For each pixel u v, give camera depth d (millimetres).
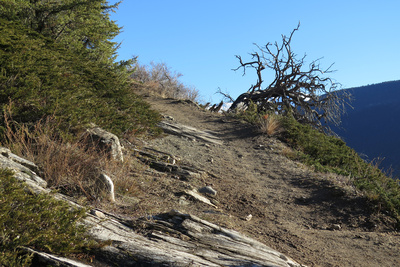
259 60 30625
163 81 33625
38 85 7438
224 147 13852
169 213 4758
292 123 17031
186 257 3400
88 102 8953
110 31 15016
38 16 12398
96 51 14555
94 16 13789
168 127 14562
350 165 12875
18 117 6730
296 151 13898
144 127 11539
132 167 7617
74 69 10570
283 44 30062
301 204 8289
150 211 5137
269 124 16516
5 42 7980
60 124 6945
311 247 5395
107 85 11984
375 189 8703
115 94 11883
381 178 10406
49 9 12367
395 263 4980
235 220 6246
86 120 7559
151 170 7992
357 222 7285
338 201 8352
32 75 7531
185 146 12516
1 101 6902
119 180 6121
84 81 10664
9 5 11234
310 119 28578
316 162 12516
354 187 9148
